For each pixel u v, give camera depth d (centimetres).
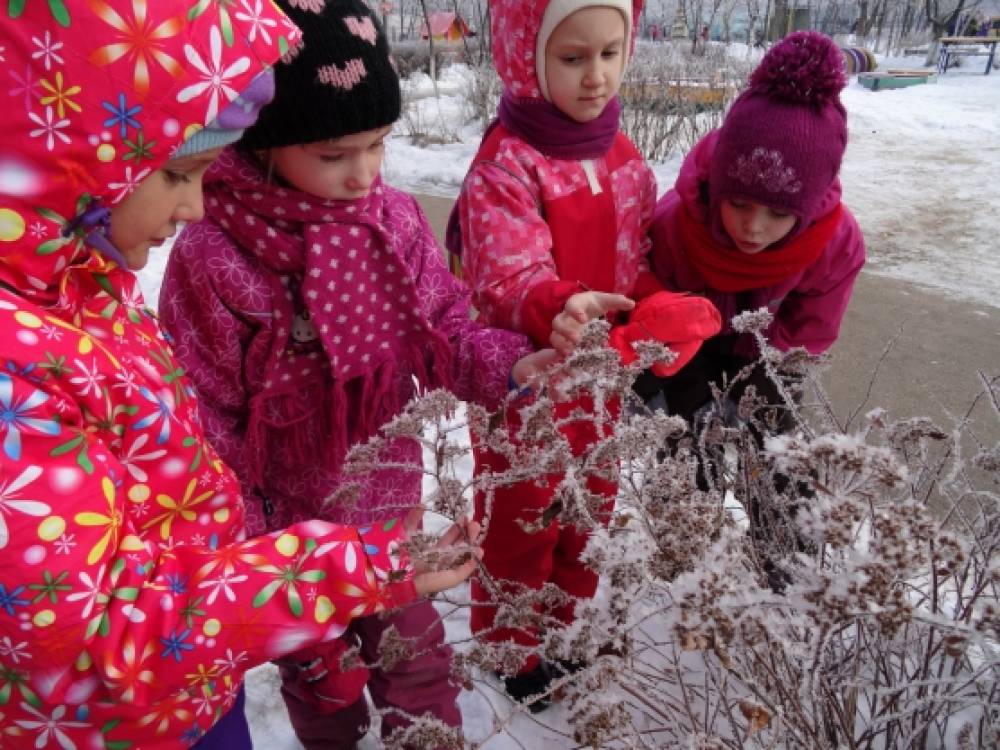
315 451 128
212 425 120
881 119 891
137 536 83
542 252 141
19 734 83
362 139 110
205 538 97
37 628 72
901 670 115
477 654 100
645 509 92
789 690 103
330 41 104
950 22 1961
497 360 127
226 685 94
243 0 84
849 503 69
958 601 111
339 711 142
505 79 146
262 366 120
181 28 77
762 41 1639
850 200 568
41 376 73
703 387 178
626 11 138
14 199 74
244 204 113
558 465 94
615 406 150
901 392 301
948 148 742
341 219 115
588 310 120
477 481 96
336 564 87
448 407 94
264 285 116
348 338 119
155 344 96
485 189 144
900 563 65
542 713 158
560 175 147
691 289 168
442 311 134
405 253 128
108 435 84
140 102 76
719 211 154
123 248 88
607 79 142
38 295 79
